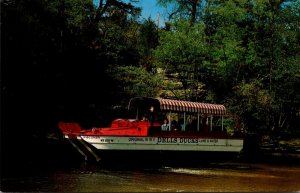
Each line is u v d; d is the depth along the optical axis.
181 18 35.72
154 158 20.56
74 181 14.92
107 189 13.65
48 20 25.73
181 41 33.09
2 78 21.86
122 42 34.22
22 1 23.28
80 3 30.98
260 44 34.69
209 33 36.91
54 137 24.83
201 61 33.69
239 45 34.25
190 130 22.84
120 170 18.64
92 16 33.16
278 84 34.12
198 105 22.11
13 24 21.61
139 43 39.22
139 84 31.78
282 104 33.94
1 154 19.64
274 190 14.88
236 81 33.66
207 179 17.14
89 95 29.83
